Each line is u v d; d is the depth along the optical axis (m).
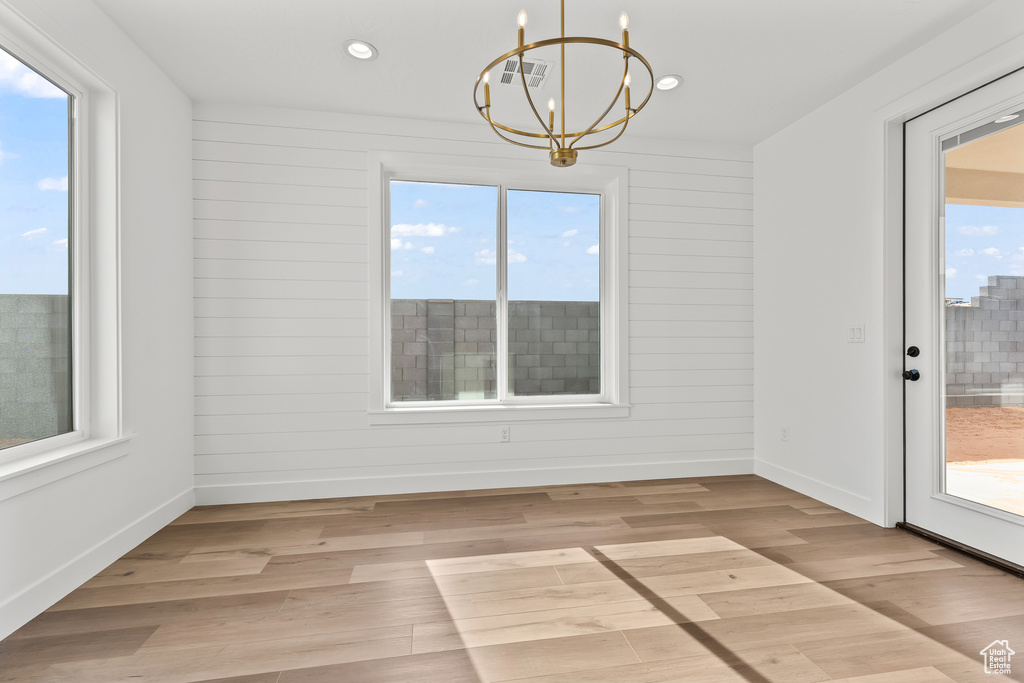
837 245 3.02
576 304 3.73
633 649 1.66
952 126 2.42
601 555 2.38
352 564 2.29
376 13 2.26
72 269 2.18
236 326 3.14
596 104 3.13
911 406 2.66
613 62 2.63
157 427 2.67
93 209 2.28
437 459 3.40
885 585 2.07
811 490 3.25
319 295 3.24
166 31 2.37
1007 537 2.21
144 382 2.54
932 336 2.54
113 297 2.29
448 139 3.39
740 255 3.83
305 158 3.21
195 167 3.08
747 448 3.86
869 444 2.81
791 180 3.42
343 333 3.27
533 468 3.54
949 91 2.35
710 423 3.80
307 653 1.63
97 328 2.28
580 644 1.69
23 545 1.79
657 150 3.69
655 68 2.70
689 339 3.76
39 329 1.99
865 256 2.82
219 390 3.12
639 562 2.31
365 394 3.30
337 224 3.26
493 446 3.48
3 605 1.70
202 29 2.36
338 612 1.88
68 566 2.00
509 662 1.59
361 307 3.29
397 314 3.48
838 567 2.24
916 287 2.62
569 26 2.33
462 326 3.57
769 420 3.67
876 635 1.72
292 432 3.21
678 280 3.74
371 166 3.29
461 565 2.28
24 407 1.92
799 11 2.22
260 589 2.05
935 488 2.54
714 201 3.78
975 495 2.37
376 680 1.51
